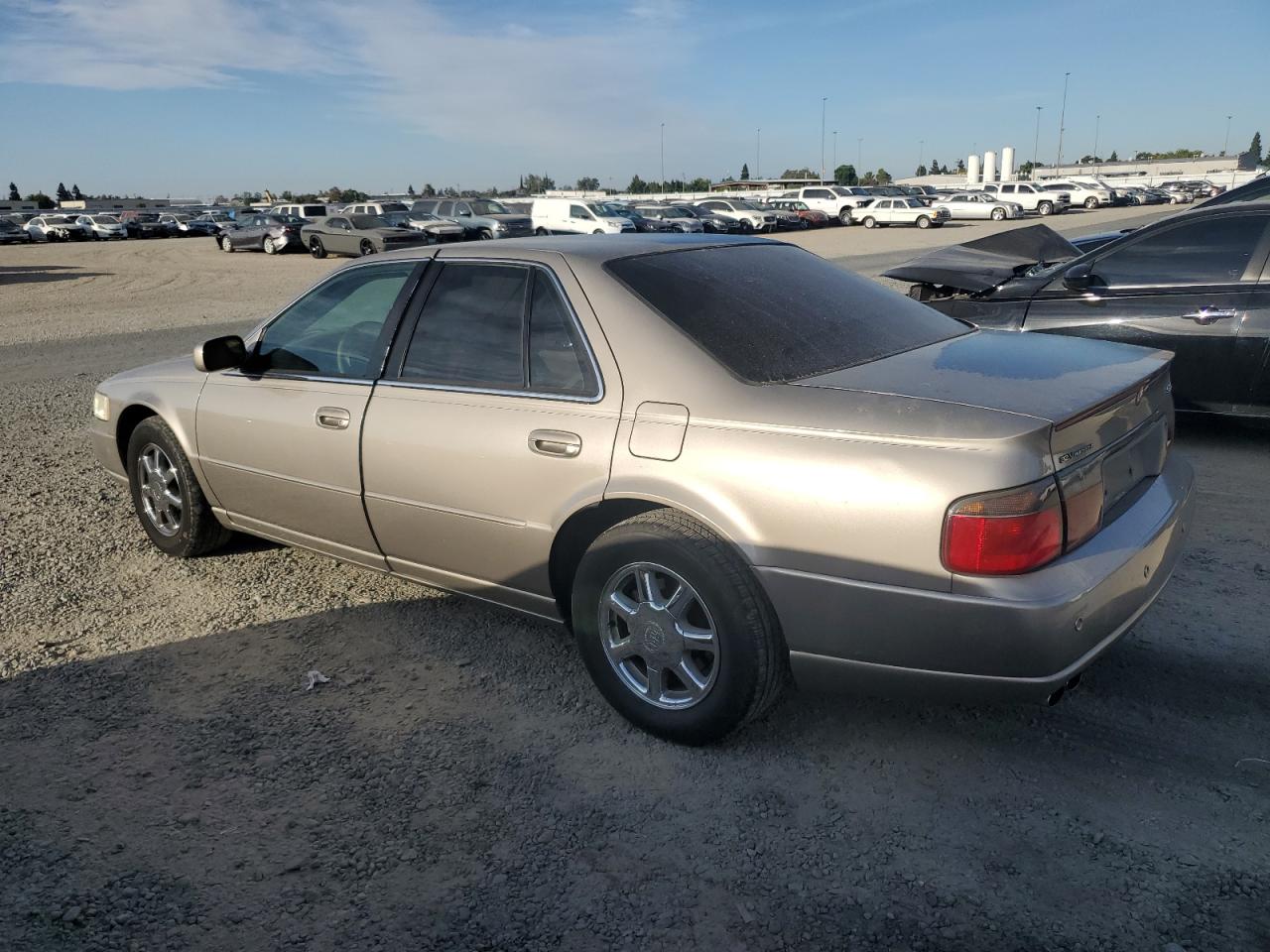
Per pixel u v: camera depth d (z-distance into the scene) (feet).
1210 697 10.52
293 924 7.72
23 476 20.77
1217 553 14.42
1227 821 8.57
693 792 9.28
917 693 8.80
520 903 7.89
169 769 9.86
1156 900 7.68
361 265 12.82
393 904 7.92
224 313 51.26
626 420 9.71
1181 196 197.98
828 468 8.58
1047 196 153.99
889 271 23.41
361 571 14.97
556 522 10.25
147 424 15.15
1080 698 10.61
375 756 10.02
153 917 7.81
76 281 78.23
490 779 9.57
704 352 9.63
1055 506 8.27
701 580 9.23
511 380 10.79
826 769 9.59
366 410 11.94
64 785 9.60
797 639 9.02
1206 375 19.25
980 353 10.41
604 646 10.26
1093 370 9.80
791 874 8.15
